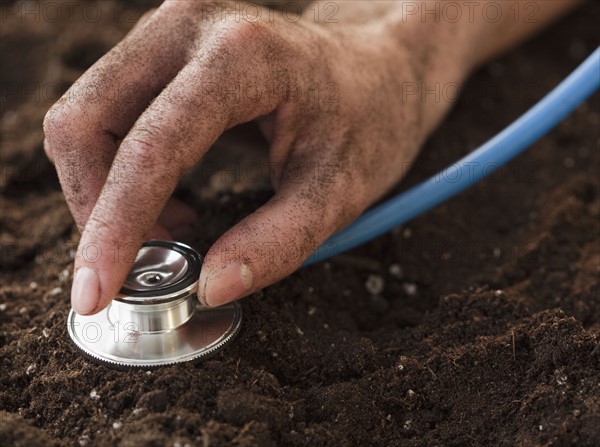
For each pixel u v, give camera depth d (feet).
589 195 1.44
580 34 1.78
